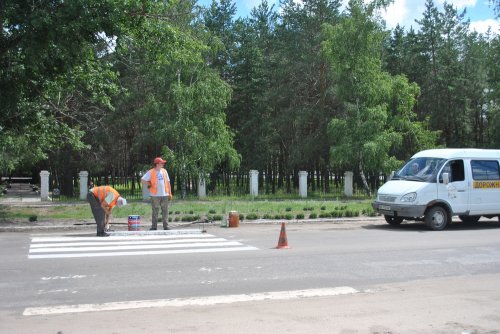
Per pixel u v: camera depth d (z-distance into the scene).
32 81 17.98
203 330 5.66
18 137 21.39
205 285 7.98
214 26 38.94
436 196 15.49
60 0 15.27
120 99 31.02
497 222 17.98
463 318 6.17
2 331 5.63
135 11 16.53
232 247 11.78
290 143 39.47
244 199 27.56
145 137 29.98
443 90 39.22
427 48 40.28
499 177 16.47
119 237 13.54
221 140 28.30
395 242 12.72
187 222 17.08
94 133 31.56
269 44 42.25
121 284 8.02
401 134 29.69
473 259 10.37
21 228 15.25
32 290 7.61
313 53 34.72
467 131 41.41
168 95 27.97
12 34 16.14
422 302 6.93
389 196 15.85
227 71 39.97
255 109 38.09
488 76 38.81
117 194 13.95
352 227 16.34
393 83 29.62
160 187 14.75
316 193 33.38
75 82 19.25
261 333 5.56
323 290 7.66
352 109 29.53
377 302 6.93
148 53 18.72
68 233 14.62
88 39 15.82
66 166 33.00
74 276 8.59
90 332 5.59
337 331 5.64
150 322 5.97
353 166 33.78
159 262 9.88
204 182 28.61
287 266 9.52
